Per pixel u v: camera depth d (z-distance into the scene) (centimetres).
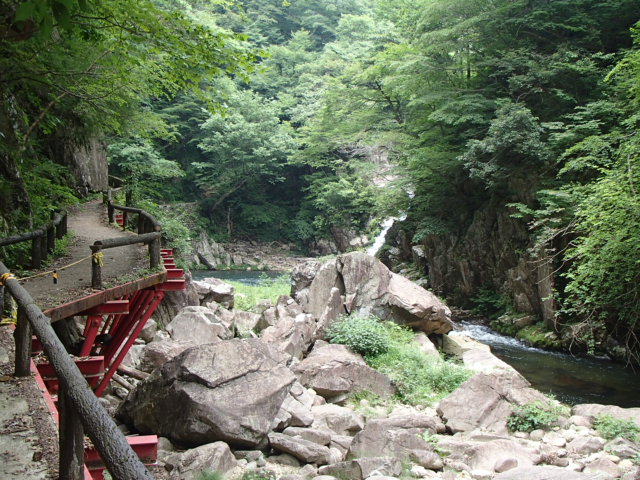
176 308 1373
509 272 2003
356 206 3909
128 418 774
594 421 943
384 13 3061
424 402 1047
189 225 4009
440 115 2106
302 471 680
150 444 487
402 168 2555
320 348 1198
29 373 441
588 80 1892
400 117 2820
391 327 1425
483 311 2169
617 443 835
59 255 963
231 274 3703
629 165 1212
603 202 1244
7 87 934
